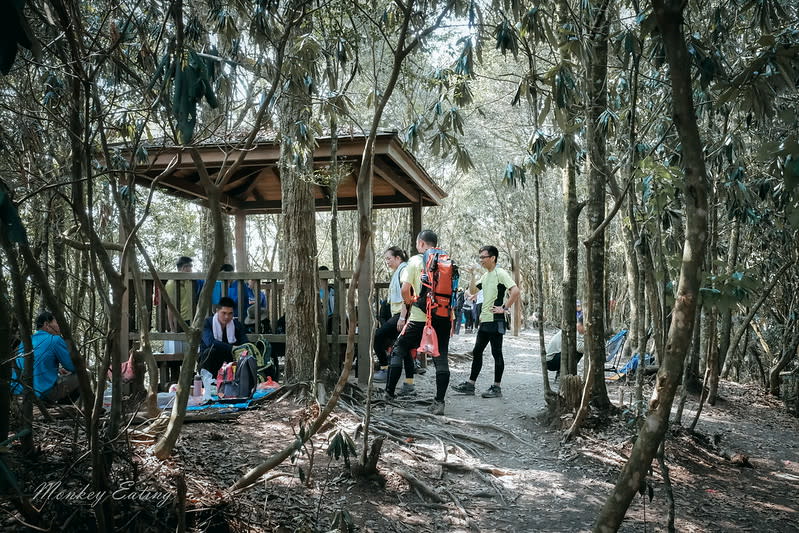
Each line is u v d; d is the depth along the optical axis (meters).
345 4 3.76
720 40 4.28
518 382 8.52
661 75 5.35
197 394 6.47
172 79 1.88
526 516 4.05
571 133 4.25
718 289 3.85
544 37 3.56
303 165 5.14
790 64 2.75
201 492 3.15
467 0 3.61
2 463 1.41
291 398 5.59
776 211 6.92
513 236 20.42
